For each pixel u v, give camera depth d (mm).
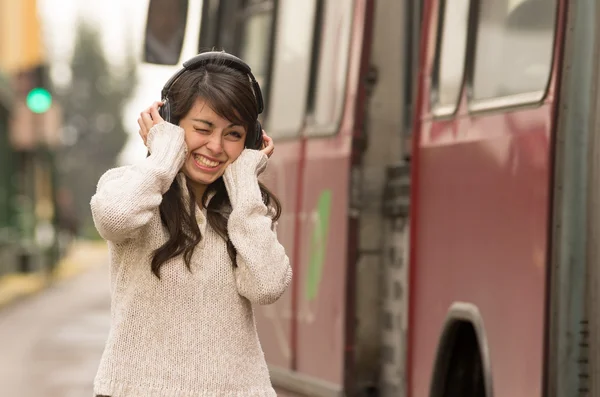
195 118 5000
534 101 6113
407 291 7676
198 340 4867
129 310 4871
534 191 6008
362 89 8688
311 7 9688
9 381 18625
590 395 5684
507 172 6328
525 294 6039
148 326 4859
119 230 4766
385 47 8766
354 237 8617
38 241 55875
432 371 7156
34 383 18391
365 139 8688
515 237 6188
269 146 5254
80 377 19172
